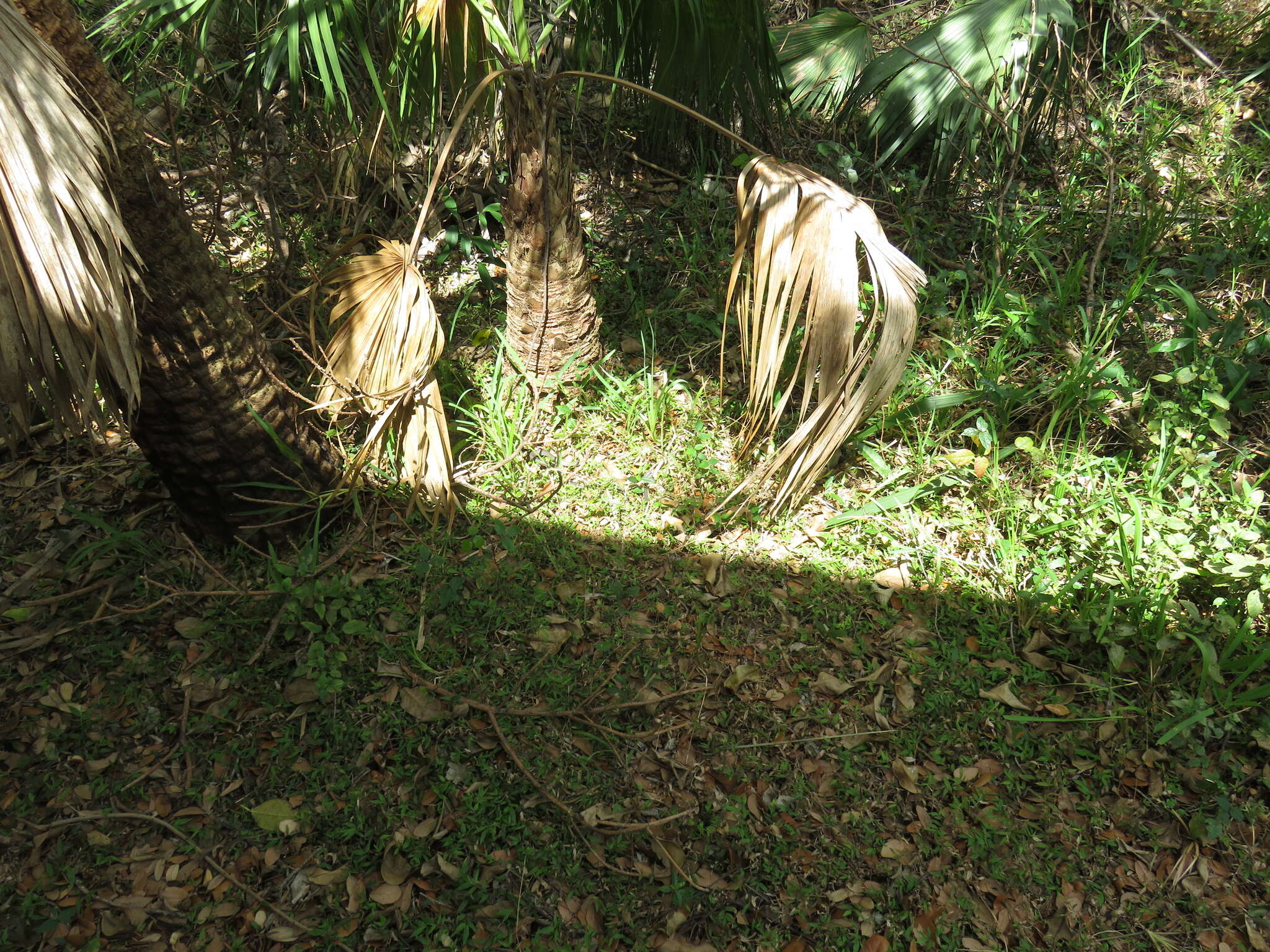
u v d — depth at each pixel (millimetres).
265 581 3088
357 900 2451
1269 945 2395
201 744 2742
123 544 3176
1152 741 2771
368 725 2775
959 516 3336
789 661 2971
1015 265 4305
